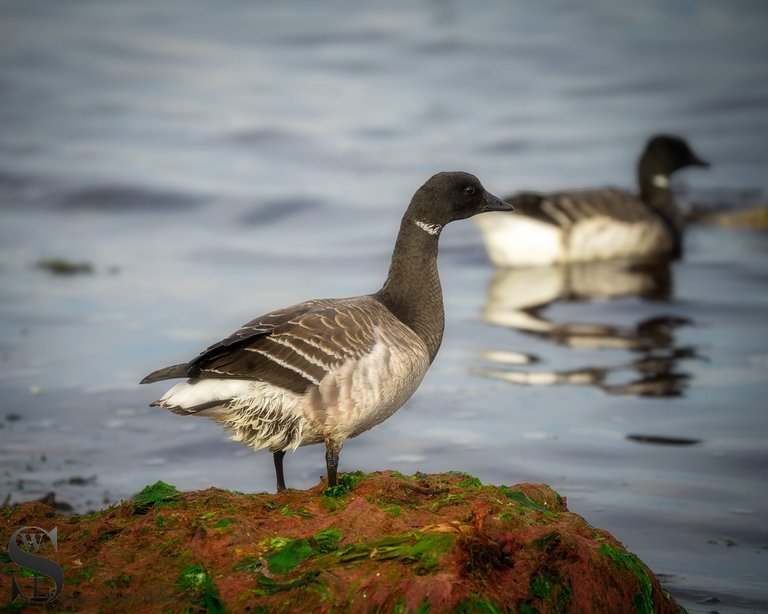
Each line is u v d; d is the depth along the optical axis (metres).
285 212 24.81
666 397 14.12
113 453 12.47
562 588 7.28
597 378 14.92
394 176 27.12
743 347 16.09
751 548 10.12
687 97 32.94
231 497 8.54
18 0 47.25
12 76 35.94
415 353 9.24
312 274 20.23
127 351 15.88
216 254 21.78
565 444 12.61
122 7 46.59
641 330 17.09
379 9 45.28
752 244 22.94
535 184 26.14
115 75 36.53
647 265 21.70
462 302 19.08
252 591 7.08
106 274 20.27
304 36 41.28
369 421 9.02
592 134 29.97
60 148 29.16
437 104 33.06
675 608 8.05
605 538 7.99
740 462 12.05
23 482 11.54
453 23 42.34
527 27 41.69
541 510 8.10
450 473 9.09
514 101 33.22
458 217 10.39
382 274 20.20
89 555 7.68
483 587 7.01
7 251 21.88
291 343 8.66
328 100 33.84
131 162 28.08
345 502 8.19
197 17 44.72
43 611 7.00
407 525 7.69
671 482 11.54
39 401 14.00
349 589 6.92
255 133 30.62
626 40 39.41
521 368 15.40
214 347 8.55
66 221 24.23
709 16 42.34
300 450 12.85
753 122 30.50
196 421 13.52
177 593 7.15
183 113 32.66
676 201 23.78
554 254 22.03
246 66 37.66
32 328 16.97
